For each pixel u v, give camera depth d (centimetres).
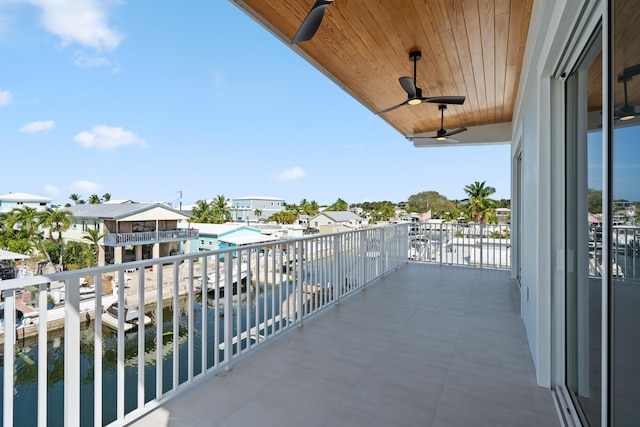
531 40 256
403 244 691
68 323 150
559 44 177
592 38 155
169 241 2044
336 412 194
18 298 681
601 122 145
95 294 163
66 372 150
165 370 711
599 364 154
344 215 4075
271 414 192
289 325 322
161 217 2059
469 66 372
